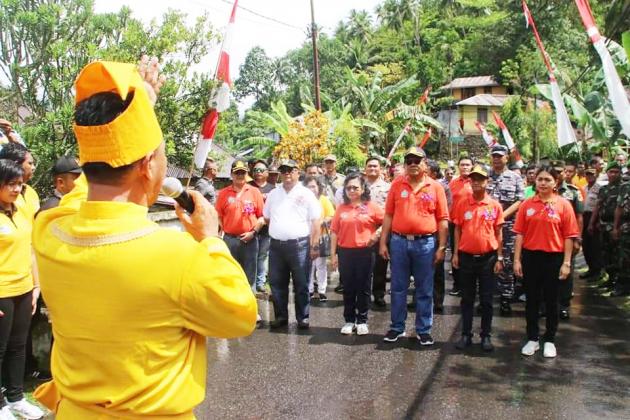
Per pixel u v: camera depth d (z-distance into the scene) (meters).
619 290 8.46
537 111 25.05
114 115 1.52
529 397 4.73
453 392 4.84
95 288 1.52
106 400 1.54
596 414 4.40
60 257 1.56
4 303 3.90
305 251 6.70
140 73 1.82
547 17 28.20
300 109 58.38
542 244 5.61
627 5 9.70
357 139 21.89
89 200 1.60
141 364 1.53
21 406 4.12
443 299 7.92
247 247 7.72
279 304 6.81
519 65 30.31
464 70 45.00
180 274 1.51
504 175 8.01
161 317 1.52
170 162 8.67
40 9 7.03
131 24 7.77
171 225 6.78
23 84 7.36
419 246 6.02
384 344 6.16
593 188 9.87
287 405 4.57
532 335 5.82
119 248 1.52
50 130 6.92
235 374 5.27
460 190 6.99
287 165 6.65
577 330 6.71
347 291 6.52
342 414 4.39
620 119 5.67
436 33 49.03
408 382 5.06
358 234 6.41
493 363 5.55
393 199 6.14
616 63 11.80
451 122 41.19
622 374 5.26
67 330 1.58
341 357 5.74
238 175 7.62
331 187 9.48
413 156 5.89
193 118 8.26
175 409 1.57
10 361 4.08
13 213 4.02
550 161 7.88
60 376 1.64
